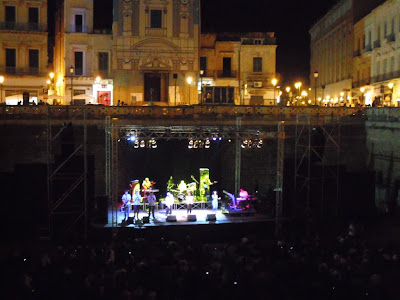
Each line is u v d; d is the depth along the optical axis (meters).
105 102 55.38
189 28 54.59
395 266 21.27
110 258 23.08
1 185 34.28
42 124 37.56
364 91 56.09
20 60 53.41
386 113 38.09
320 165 38.44
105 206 33.31
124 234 31.30
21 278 20.11
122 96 54.06
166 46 54.31
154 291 19.00
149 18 53.97
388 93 49.50
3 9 52.62
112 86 54.97
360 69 59.28
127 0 53.59
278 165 33.53
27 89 53.81
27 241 31.06
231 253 25.25
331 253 23.61
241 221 33.03
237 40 61.75
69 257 23.08
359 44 59.69
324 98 73.31
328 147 39.50
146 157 42.00
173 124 39.88
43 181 34.84
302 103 62.34
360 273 20.22
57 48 61.16
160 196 40.34
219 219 33.72
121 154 41.16
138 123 39.41
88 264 22.36
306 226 32.03
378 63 53.50
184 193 37.12
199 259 23.36
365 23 57.16
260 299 18.33
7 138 37.09
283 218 33.28
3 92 53.12
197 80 54.91
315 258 22.58
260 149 41.66
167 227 31.92
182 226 32.12
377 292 18.70
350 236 28.00
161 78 55.22
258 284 19.25
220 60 60.66
